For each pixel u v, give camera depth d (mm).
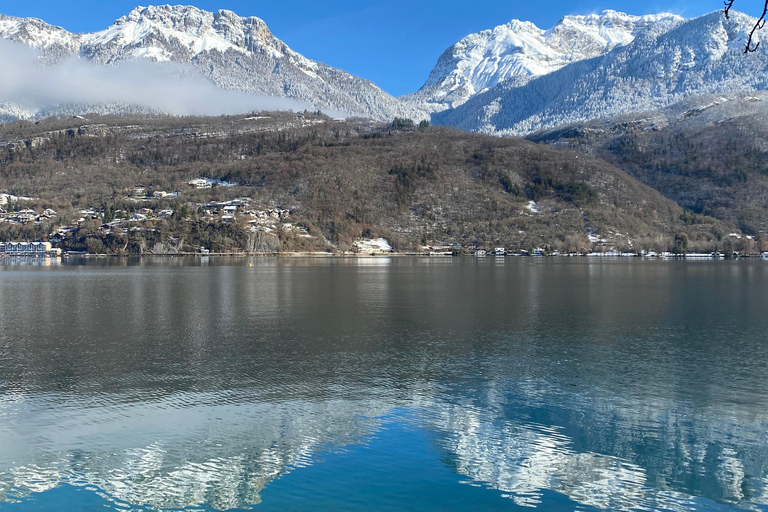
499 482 27266
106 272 153500
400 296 95250
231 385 41375
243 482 27234
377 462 29188
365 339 57469
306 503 25453
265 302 86312
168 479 27500
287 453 30094
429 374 44406
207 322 67312
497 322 67875
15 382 41844
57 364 46844
